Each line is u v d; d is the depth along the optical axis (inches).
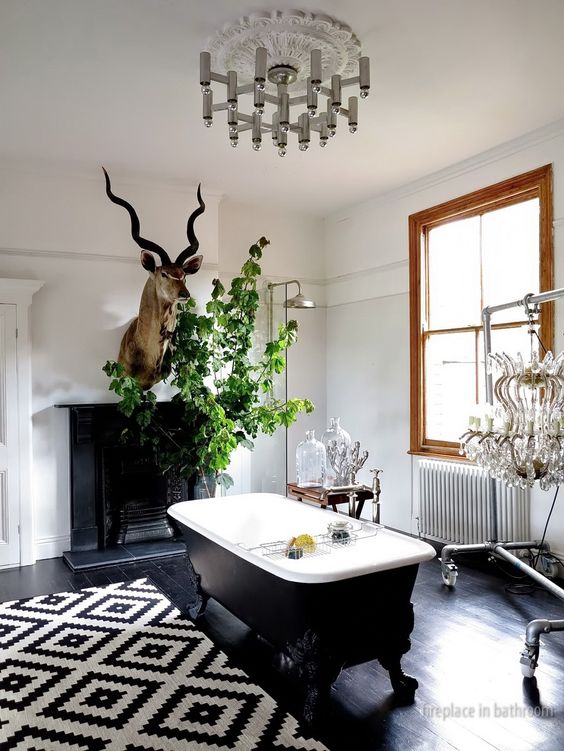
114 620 134.8
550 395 123.0
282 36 109.4
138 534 193.5
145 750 86.8
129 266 194.7
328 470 190.7
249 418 196.1
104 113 144.9
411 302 202.8
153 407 183.5
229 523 144.1
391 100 140.2
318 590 89.7
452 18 107.1
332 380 244.1
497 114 148.9
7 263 177.3
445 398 194.9
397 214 210.2
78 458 183.3
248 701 100.0
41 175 181.9
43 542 182.4
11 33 109.6
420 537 199.9
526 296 137.1
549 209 156.5
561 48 117.6
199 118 148.1
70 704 99.6
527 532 163.6
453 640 122.9
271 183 201.8
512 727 92.3
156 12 103.7
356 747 87.4
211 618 136.1
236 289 193.8
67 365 185.0
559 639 123.1
